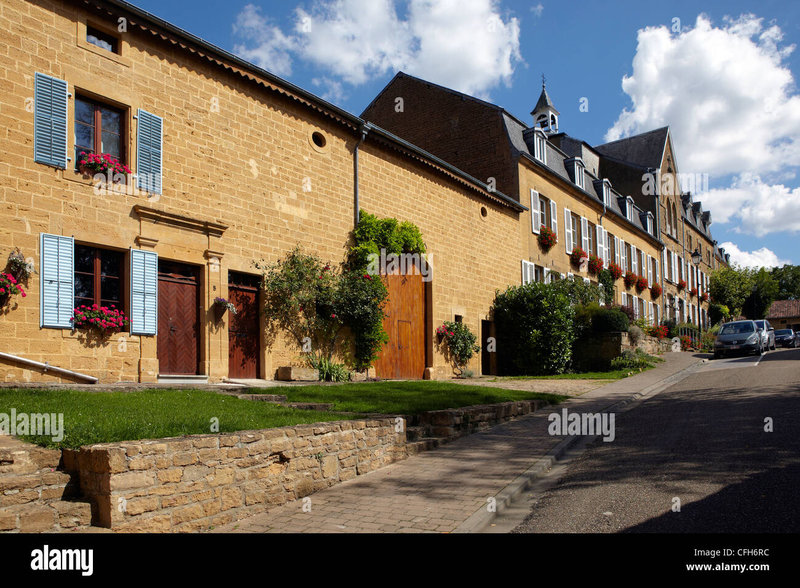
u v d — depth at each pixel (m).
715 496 5.55
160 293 11.45
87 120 10.55
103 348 10.23
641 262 38.12
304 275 13.75
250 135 13.17
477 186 21.02
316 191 14.71
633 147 44.88
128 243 10.73
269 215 13.45
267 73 13.35
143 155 11.08
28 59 9.61
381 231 15.90
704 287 54.69
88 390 8.39
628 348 22.27
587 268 30.02
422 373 18.20
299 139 14.36
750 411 9.83
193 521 5.16
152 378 10.85
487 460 7.82
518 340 21.53
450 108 26.47
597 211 31.94
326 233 14.90
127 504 4.68
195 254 11.88
